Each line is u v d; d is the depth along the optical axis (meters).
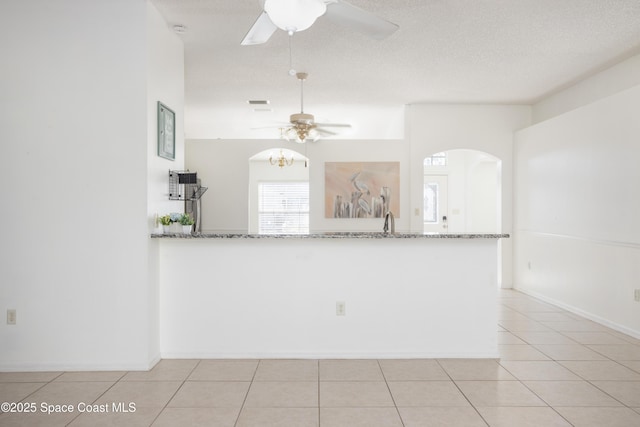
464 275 3.40
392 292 3.40
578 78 5.09
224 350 3.39
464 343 3.40
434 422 2.37
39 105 3.10
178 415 2.44
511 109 6.39
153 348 3.24
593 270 4.54
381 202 6.49
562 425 2.33
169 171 3.58
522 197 6.15
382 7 3.34
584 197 4.68
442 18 3.52
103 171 3.10
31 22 3.10
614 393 2.74
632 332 3.98
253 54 4.31
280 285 3.39
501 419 2.40
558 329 4.24
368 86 5.44
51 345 3.13
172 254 3.38
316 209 6.57
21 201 3.11
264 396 2.69
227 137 8.61
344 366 3.22
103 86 3.10
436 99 6.07
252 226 9.93
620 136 4.09
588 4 3.28
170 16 3.43
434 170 9.03
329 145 6.55
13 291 3.12
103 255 3.11
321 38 3.92
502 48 4.16
